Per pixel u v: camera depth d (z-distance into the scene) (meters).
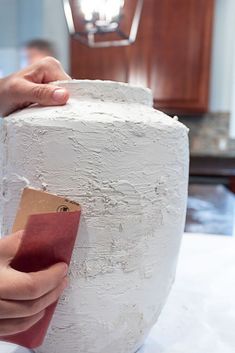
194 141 2.91
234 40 2.72
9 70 2.91
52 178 0.40
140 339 0.49
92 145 0.40
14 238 0.36
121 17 0.93
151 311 0.48
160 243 0.45
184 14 2.50
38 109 0.44
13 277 0.34
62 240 0.37
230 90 2.80
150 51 2.57
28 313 0.35
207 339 0.53
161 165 0.43
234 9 2.69
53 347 0.46
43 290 0.35
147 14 2.52
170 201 0.45
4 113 0.52
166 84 2.60
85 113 0.42
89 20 0.92
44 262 0.38
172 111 2.69
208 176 2.40
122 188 0.41
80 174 0.40
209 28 2.49
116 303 0.44
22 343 0.40
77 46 2.62
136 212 0.42
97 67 2.63
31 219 0.35
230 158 2.43
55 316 0.43
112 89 0.47
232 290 0.69
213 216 1.31
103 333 0.45
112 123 0.40
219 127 2.86
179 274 0.76
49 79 0.56
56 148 0.40
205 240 0.97
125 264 0.43
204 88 2.56
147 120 0.43
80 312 0.44
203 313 0.61
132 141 0.41
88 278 0.42
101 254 0.42
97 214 0.41
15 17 2.84
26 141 0.41
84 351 0.46
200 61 2.54
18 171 0.42
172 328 0.56
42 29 2.77
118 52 2.59
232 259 0.84
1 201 0.45
